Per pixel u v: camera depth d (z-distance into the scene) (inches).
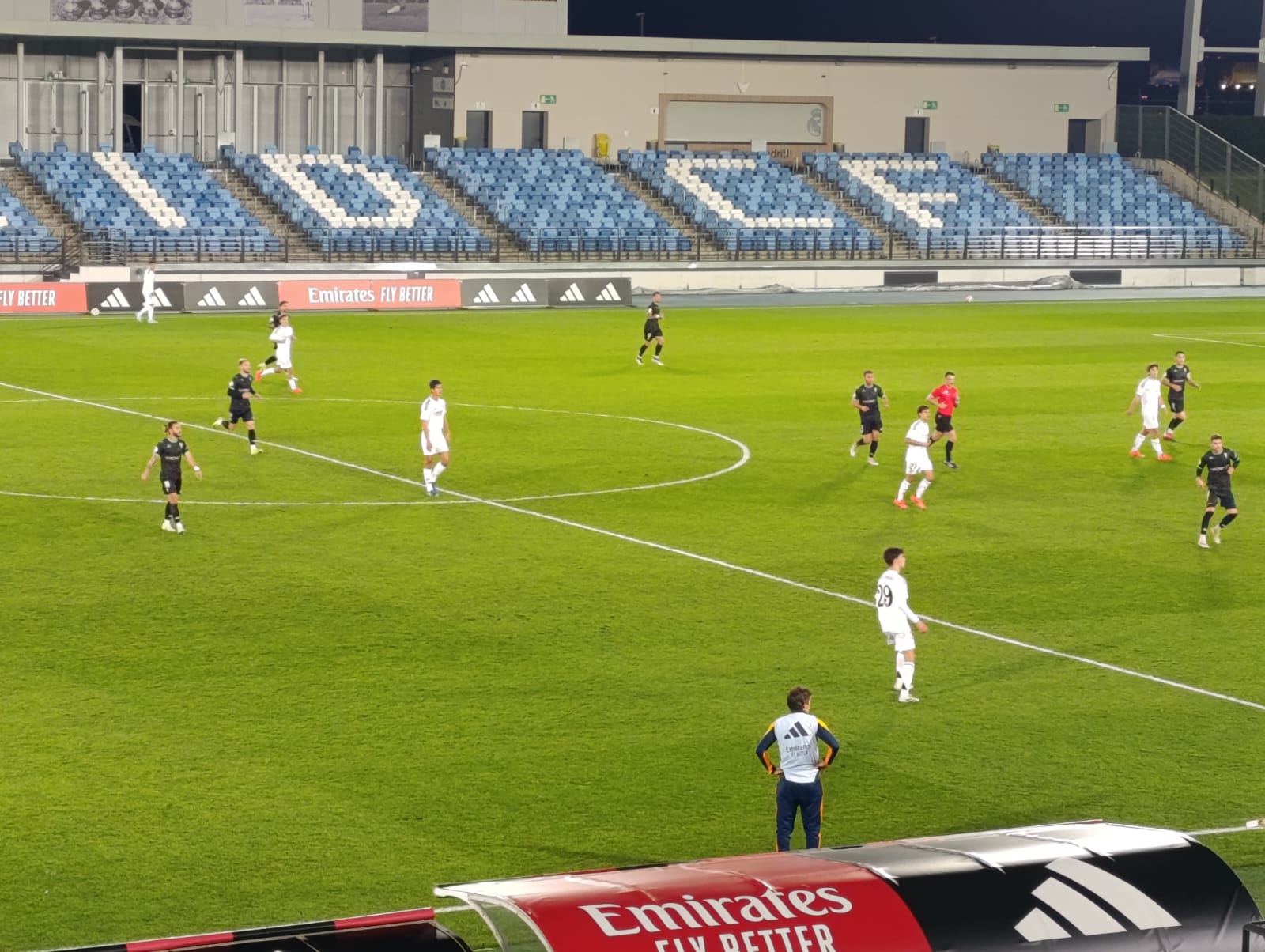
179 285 2228.1
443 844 545.6
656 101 3078.2
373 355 1847.9
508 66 2970.0
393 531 1006.4
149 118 2839.6
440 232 2669.8
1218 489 1007.0
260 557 935.0
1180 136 3312.0
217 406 1475.1
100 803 573.0
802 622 828.6
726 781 609.0
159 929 478.3
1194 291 2866.6
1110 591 900.0
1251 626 836.0
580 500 1111.0
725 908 365.7
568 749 639.1
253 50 2866.6
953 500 1136.2
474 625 807.1
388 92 2974.9
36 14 2669.8
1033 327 2265.0
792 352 1942.7
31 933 474.3
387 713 674.8
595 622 818.2
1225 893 383.6
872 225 3002.0
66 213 2539.4
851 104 3198.8
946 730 674.8
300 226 2647.6
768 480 1190.9
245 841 544.7
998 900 374.0
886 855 397.1
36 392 1520.7
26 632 777.6
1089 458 1301.7
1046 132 3316.9
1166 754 648.4
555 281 2429.9
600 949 350.9
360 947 390.9
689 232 2898.6
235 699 687.7
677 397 1577.3
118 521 1015.6
